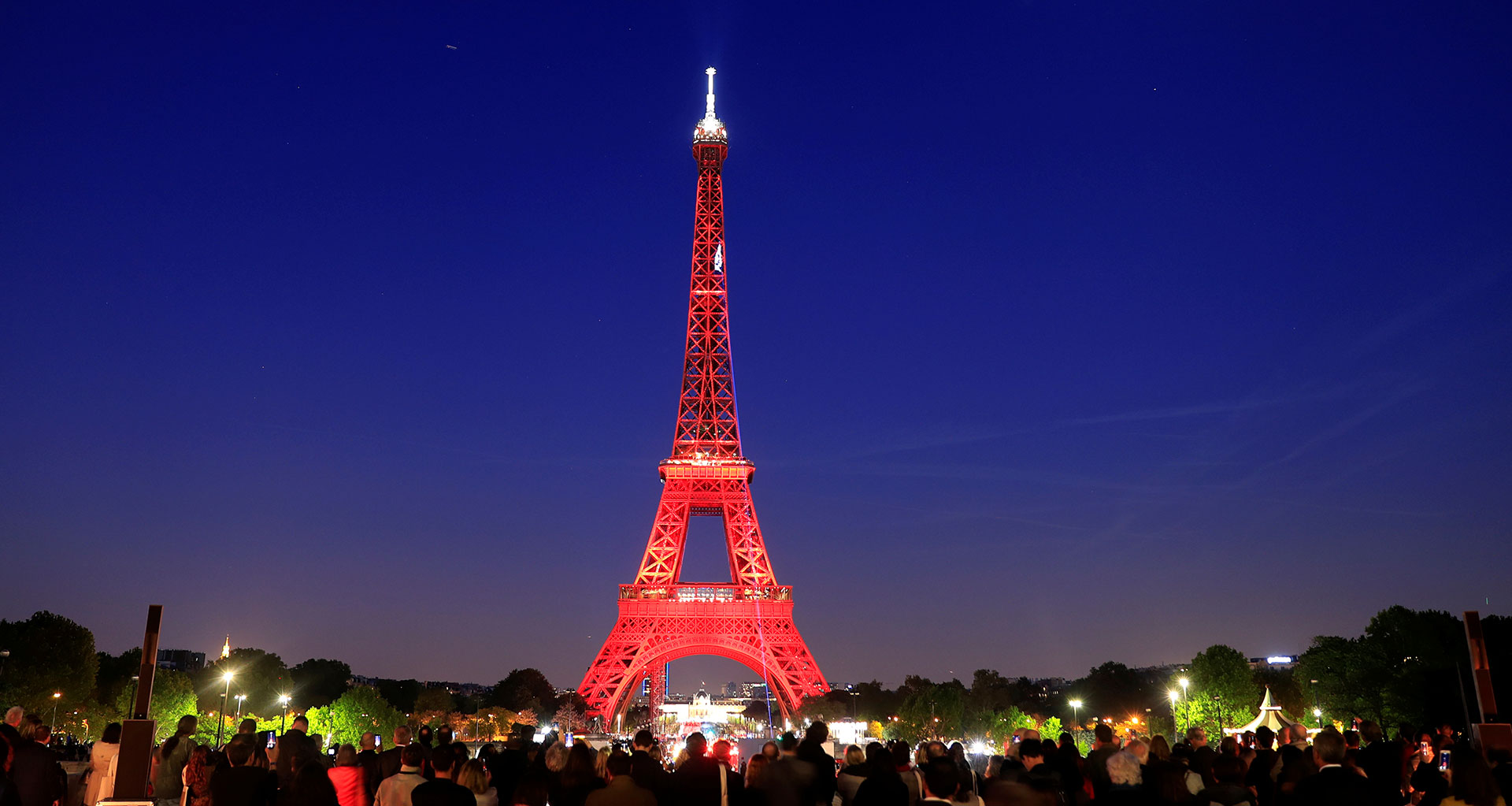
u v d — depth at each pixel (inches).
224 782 1366.9
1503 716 6136.8
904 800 1135.0
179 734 1882.4
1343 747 1320.1
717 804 1462.8
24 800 1517.0
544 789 1133.1
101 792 1891.0
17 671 7421.3
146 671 1877.5
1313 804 1216.8
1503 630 6993.1
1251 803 1167.6
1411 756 1898.4
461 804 1073.5
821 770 1486.2
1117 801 1168.8
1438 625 7711.6
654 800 1152.2
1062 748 1541.6
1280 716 4510.3
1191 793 1315.2
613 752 1274.6
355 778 1514.5
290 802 1096.2
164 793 1825.8
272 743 5698.8
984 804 1214.9
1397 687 7155.5
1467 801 1203.9
